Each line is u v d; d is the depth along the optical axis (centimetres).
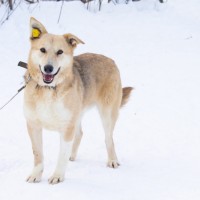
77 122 635
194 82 1046
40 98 595
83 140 805
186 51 1202
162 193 595
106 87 712
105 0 1462
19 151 738
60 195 577
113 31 1282
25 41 1197
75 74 644
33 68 596
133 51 1196
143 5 1443
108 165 699
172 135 823
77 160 718
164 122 877
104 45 1214
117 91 724
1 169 668
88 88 672
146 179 645
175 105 947
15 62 1107
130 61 1147
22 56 1134
